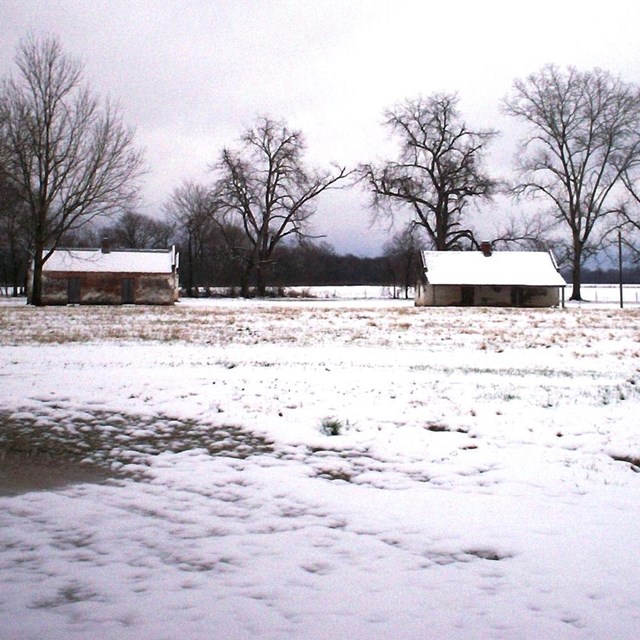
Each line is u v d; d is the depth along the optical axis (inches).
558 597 181.0
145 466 313.9
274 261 2908.5
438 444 339.3
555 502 257.9
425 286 2348.7
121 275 2331.4
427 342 847.1
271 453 332.2
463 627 165.0
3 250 3228.3
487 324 1180.5
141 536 226.5
